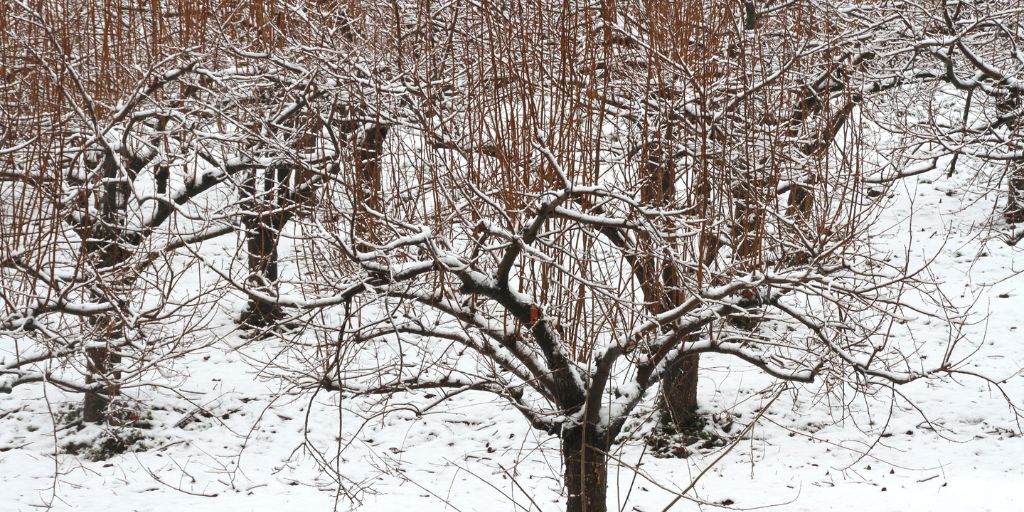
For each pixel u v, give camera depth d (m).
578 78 9.39
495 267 10.05
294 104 11.29
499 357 9.94
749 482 13.82
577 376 9.69
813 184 11.15
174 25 13.16
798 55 10.79
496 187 9.38
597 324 10.30
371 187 9.84
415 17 11.84
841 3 13.41
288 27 12.08
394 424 16.52
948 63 13.70
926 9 14.53
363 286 8.91
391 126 10.41
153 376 15.91
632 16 11.97
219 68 13.22
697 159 10.15
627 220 8.47
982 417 15.32
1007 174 16.38
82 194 10.50
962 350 17.30
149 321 10.01
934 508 12.32
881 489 13.16
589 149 9.39
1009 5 15.22
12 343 17.20
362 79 9.99
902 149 13.27
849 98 10.71
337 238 8.57
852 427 15.42
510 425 16.19
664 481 14.09
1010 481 13.30
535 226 8.38
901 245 21.47
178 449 15.59
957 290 19.39
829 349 10.09
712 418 15.63
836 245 9.31
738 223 10.33
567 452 9.84
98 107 11.53
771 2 13.34
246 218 12.24
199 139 11.48
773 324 15.49
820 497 13.05
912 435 15.11
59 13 12.12
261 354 17.89
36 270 9.02
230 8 13.08
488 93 10.05
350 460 15.28
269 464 15.16
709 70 10.33
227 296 19.73
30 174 9.63
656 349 9.71
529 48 10.13
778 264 9.31
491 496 13.70
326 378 9.59
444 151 9.69
